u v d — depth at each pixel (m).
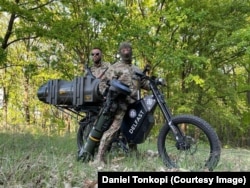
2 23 18.16
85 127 5.52
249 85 18.75
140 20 12.62
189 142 4.31
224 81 16.09
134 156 4.77
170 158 4.48
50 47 13.75
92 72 6.14
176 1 12.84
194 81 14.70
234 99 16.19
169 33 13.66
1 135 7.98
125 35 11.64
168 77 15.20
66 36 11.36
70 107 5.31
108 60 12.52
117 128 4.73
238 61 15.99
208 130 4.19
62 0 12.51
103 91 4.89
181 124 4.45
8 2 11.10
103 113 4.69
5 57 11.26
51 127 12.30
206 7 13.84
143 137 4.86
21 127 9.32
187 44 14.65
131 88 4.84
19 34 11.71
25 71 13.79
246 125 20.00
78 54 13.19
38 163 3.81
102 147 4.67
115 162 4.67
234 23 14.16
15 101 20.55
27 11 11.31
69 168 3.92
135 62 13.88
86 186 3.41
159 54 12.19
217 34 14.47
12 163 3.85
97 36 12.60
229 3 14.16
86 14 11.91
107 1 12.06
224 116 16.22
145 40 12.11
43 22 11.41
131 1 14.21
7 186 3.23
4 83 20.17
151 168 4.11
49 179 3.46
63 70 13.70
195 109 16.05
